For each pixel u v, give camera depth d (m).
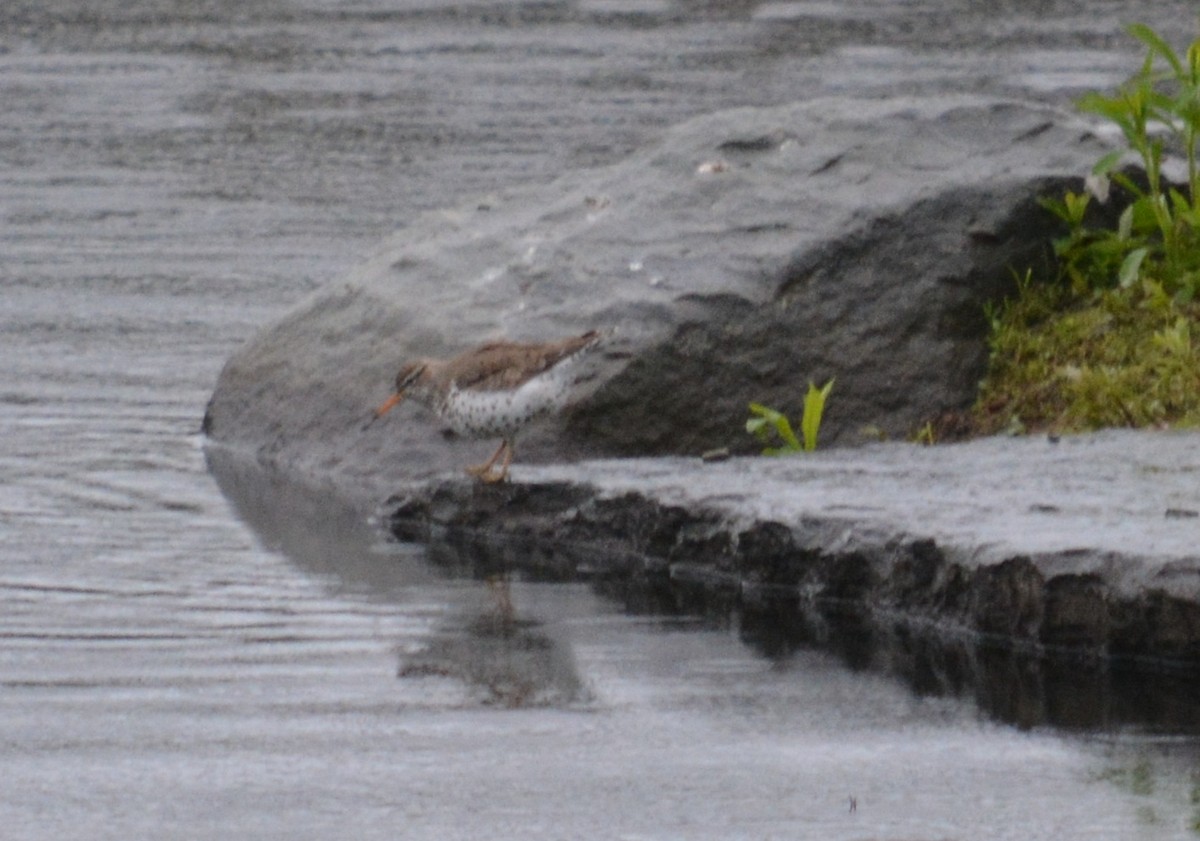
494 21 35.66
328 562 12.25
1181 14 34.34
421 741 9.16
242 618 11.05
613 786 8.60
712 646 10.58
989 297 14.42
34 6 37.22
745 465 13.00
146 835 8.11
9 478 14.05
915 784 8.57
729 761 8.88
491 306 14.36
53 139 27.28
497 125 27.33
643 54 32.19
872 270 14.21
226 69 31.84
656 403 13.69
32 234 22.36
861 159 15.02
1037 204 14.56
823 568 11.37
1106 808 8.25
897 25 34.09
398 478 14.04
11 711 9.53
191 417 15.90
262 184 24.75
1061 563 10.26
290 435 14.81
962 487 11.89
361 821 8.24
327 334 15.12
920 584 10.93
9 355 17.61
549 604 11.39
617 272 14.31
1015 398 13.89
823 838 8.01
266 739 9.18
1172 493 11.39
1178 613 9.88
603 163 24.95
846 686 9.90
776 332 13.93
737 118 15.84
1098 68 29.55
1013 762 8.80
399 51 33.03
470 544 12.77
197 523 13.07
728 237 14.47
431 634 10.81
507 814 8.30
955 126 15.29
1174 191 14.55
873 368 13.98
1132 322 14.13
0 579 11.72
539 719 9.44
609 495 12.53
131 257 21.36
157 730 9.28
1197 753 8.88
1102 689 9.77
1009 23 33.97
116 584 11.66
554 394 12.88
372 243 21.81
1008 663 10.19
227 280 20.34
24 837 8.10
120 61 32.53
